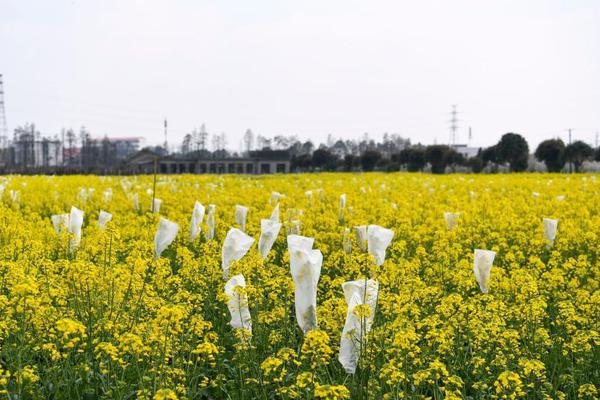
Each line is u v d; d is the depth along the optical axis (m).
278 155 120.31
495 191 33.78
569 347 6.89
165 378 5.67
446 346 6.34
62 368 6.12
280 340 6.96
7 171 79.50
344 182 43.38
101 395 5.93
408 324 6.60
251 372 6.35
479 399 5.98
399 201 23.89
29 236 11.88
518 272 9.05
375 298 6.19
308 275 6.05
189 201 24.19
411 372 6.20
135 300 7.45
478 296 8.09
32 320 6.34
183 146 182.38
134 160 115.44
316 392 4.59
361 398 5.71
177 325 5.88
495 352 6.76
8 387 5.75
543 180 43.78
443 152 88.06
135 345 5.41
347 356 5.86
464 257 13.00
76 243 10.12
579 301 8.10
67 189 29.97
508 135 84.69
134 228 14.14
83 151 171.62
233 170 114.88
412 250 13.66
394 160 100.75
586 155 78.19
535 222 17.84
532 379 6.14
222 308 8.27
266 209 19.84
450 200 26.67
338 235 13.65
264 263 9.56
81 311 7.01
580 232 14.80
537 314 7.18
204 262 9.42
